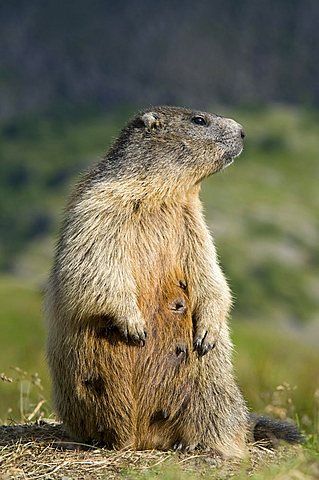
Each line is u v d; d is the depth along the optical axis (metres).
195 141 11.12
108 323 10.21
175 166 10.96
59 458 9.98
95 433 10.37
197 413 10.38
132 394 10.25
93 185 10.68
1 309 38.44
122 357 10.16
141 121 11.18
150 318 10.34
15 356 26.06
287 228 170.50
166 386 10.33
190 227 10.76
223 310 10.62
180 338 10.36
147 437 10.40
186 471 9.56
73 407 10.38
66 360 10.29
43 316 10.99
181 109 11.42
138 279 10.36
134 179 10.72
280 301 136.38
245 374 19.67
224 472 9.56
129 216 10.46
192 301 10.61
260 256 153.12
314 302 138.62
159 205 10.64
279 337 40.53
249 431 10.98
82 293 10.16
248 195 189.62
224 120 11.38
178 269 10.59
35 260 179.75
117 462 9.82
